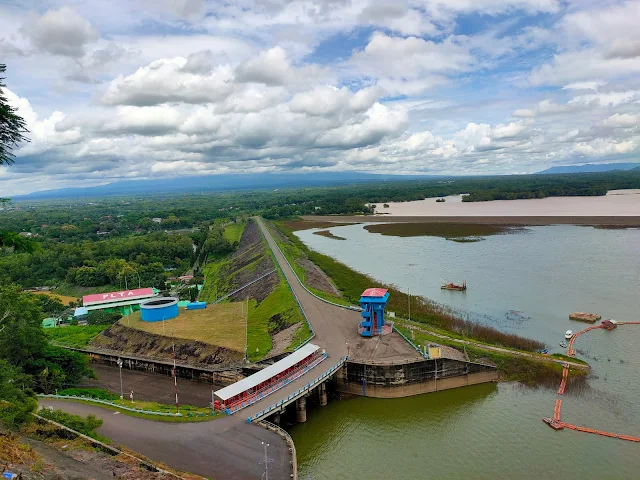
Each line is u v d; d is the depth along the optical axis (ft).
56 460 171.94
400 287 501.56
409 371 274.36
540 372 287.48
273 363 288.71
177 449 201.46
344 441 230.27
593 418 238.07
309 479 199.11
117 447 195.72
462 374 282.56
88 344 377.91
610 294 436.35
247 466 188.96
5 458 159.43
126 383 308.81
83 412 240.53
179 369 317.42
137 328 375.86
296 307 395.34
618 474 195.42
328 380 273.95
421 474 200.95
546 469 200.23
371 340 319.47
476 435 229.25
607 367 292.81
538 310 403.54
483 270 556.51
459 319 383.65
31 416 202.90
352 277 553.23
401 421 247.09
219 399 261.03
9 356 276.82
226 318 390.42
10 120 143.33
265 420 231.71
